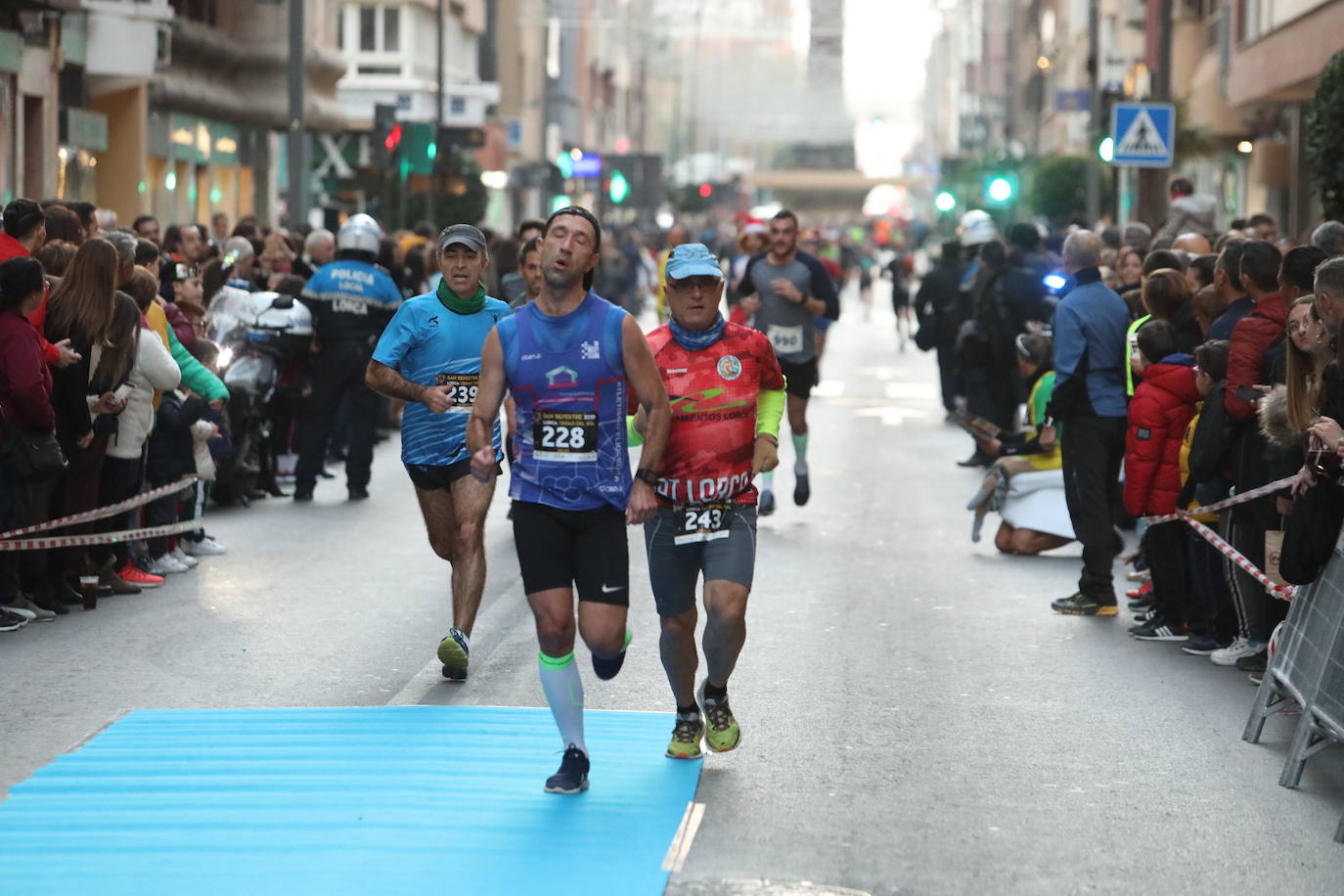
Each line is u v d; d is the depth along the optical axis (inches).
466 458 919.0
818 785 725.9
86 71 3041.3
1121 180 3314.5
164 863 625.3
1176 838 668.7
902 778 738.8
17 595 1038.4
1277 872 633.6
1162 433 1000.9
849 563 1256.8
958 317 2203.5
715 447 713.0
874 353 3693.4
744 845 649.6
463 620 901.8
